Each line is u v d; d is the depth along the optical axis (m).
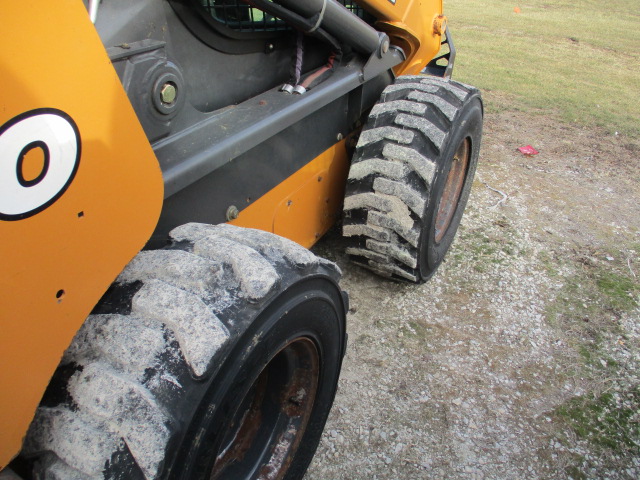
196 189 1.63
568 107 5.82
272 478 1.62
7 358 0.91
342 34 2.17
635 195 4.00
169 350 1.09
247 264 1.24
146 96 1.37
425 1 3.11
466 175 3.06
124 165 1.09
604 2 12.30
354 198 2.38
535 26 9.77
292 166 2.15
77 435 1.01
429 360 2.42
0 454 0.95
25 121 0.87
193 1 1.56
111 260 1.11
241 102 1.95
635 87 6.70
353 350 2.44
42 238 0.94
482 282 2.94
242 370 1.18
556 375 2.40
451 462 1.99
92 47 0.97
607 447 2.10
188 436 1.09
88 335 1.13
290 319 1.33
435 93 2.50
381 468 1.95
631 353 2.54
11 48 0.83
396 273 2.60
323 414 1.74
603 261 3.20
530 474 1.98
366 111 2.72
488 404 2.23
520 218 3.58
